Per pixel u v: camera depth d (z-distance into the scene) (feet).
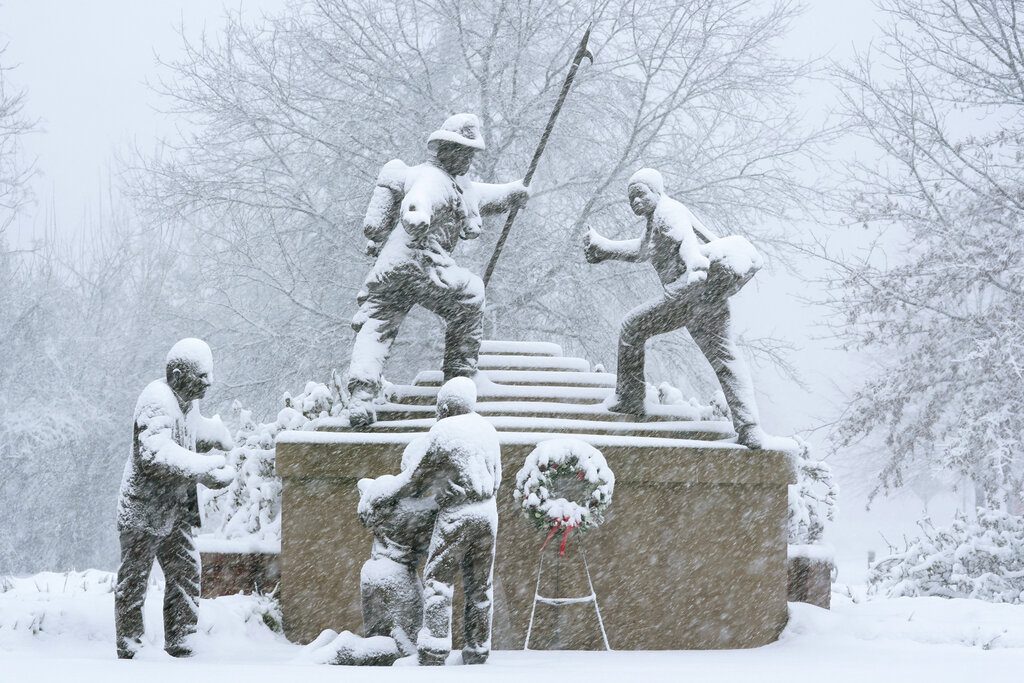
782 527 29.78
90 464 91.09
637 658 24.14
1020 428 58.80
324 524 27.96
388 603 20.93
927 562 43.93
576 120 63.87
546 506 25.55
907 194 63.87
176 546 21.85
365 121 62.03
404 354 61.87
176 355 21.39
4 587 32.17
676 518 29.09
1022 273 59.67
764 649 27.78
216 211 66.13
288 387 64.75
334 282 62.95
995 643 27.37
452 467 20.70
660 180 30.40
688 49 62.34
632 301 64.90
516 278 60.54
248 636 26.35
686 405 32.50
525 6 60.49
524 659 23.34
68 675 14.58
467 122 29.40
